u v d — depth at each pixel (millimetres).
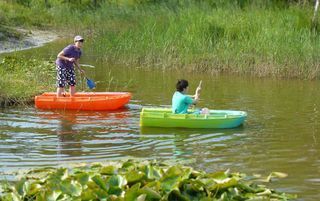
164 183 17812
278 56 45500
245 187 18469
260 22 51781
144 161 22125
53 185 17906
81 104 32156
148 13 65500
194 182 18062
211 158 23047
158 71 47469
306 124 28859
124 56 51781
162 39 51031
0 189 18750
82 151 24000
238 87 40156
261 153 23750
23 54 55531
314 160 22766
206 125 28141
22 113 31031
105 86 40188
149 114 28219
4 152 23734
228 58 47000
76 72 45312
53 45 63594
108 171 19406
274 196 18344
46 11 85875
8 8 82625
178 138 26312
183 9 59188
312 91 38719
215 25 51844
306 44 45875
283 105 33781
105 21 69438
